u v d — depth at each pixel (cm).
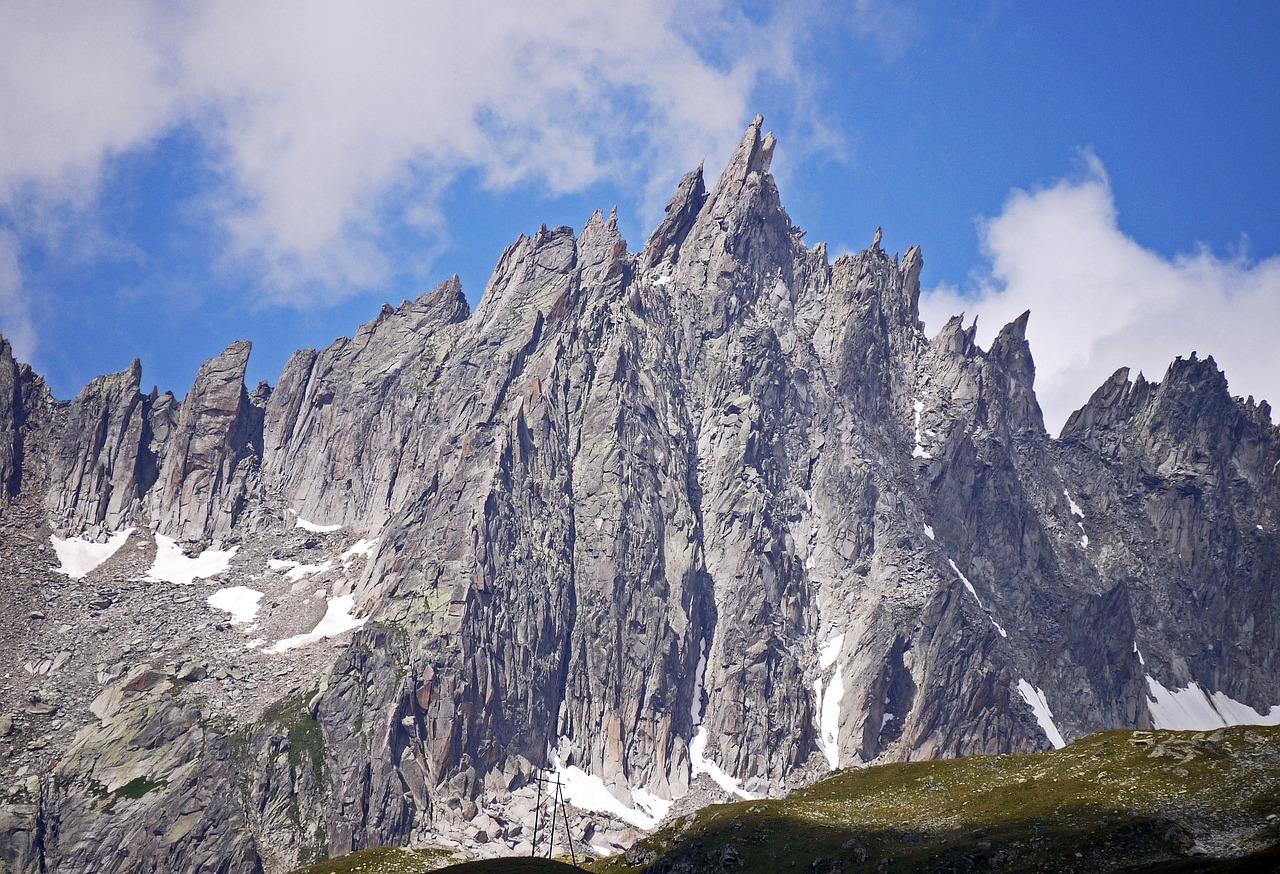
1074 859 15475
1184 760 17388
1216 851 14862
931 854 16725
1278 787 16025
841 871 17162
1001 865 15875
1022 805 17612
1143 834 15575
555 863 17012
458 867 16950
